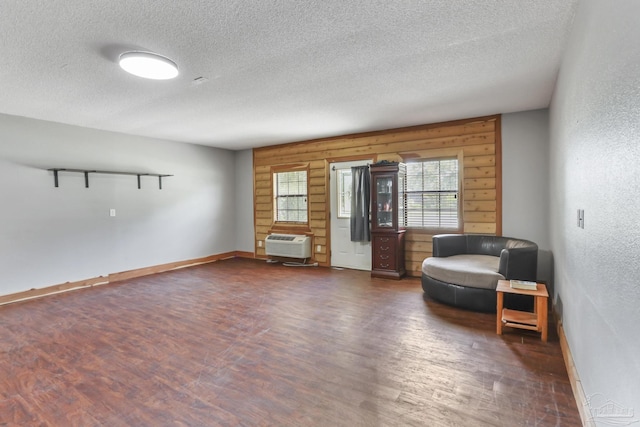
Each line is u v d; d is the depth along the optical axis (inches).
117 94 139.4
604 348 58.7
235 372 96.5
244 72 117.8
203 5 77.7
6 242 167.5
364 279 204.4
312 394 85.3
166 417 77.1
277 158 268.1
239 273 227.1
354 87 135.1
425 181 203.0
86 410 80.1
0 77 119.3
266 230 278.2
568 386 87.0
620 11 48.8
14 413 79.4
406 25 88.7
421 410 78.2
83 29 87.5
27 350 112.2
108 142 210.1
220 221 281.7
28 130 175.3
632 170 44.0
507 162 179.5
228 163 288.8
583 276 76.5
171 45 97.3
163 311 149.6
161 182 238.7
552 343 112.5
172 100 148.5
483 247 178.4
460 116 183.9
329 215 244.2
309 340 117.2
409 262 209.5
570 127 94.5
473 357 103.4
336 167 238.4
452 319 135.6
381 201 204.8
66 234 189.6
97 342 117.9
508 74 123.1
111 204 210.7
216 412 78.6
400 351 108.0
